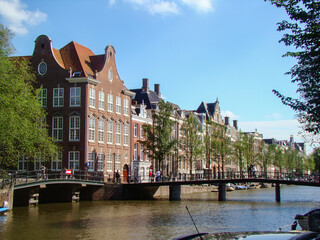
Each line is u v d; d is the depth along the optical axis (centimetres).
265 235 879
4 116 2955
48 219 2856
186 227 2609
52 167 4788
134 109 6097
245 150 8419
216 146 6994
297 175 5397
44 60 4991
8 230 2397
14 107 3212
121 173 5425
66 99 4850
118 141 5431
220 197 4772
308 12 1347
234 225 2717
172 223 2772
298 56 1440
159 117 5238
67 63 5038
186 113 8200
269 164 10838
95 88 4972
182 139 6412
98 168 4947
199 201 4641
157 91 7812
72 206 3750
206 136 6981
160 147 5138
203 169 8088
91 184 4266
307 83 1434
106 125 5156
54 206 3719
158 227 2594
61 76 4894
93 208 3597
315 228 1705
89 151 4788
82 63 5016
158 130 5231
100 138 5034
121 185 4659
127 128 5672
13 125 3003
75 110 4797
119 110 5494
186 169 7512
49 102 4916
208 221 2895
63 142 4803
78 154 4747
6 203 3159
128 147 5650
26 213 3153
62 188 4150
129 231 2438
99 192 4453
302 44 1399
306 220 1972
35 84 4991
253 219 3027
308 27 1375
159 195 5434
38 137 3469
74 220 2841
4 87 3081
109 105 5259
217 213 3391
